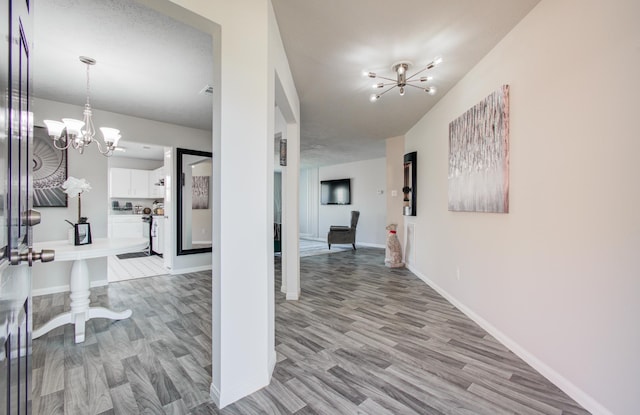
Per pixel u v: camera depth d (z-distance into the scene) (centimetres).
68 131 284
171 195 475
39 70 282
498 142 232
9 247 68
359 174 862
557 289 177
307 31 224
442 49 249
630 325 135
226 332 162
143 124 440
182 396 170
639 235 131
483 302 262
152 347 229
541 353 190
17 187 79
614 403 142
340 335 249
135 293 372
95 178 401
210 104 376
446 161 350
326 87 327
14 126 75
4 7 65
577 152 164
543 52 189
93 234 399
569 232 169
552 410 156
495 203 237
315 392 172
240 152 168
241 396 167
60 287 372
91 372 194
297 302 338
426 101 374
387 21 212
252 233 173
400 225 561
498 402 162
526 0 190
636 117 133
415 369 196
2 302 61
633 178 134
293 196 351
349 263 580
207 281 433
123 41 235
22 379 83
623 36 138
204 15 154
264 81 179
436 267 386
